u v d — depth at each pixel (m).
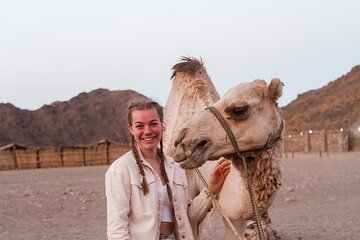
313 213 12.61
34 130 164.25
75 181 25.00
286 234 9.88
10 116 164.38
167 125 7.25
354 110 105.56
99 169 39.75
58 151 49.91
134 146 4.05
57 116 172.25
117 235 3.84
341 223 11.06
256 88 4.72
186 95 6.96
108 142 51.47
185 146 4.60
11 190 20.73
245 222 5.27
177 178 4.13
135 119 4.00
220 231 10.54
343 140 61.34
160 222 3.98
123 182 3.91
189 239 4.07
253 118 4.61
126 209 3.90
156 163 4.12
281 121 4.81
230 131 4.57
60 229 11.30
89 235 10.48
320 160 39.03
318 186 18.69
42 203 15.81
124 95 179.00
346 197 15.58
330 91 135.12
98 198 16.75
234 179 4.86
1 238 10.38
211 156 4.62
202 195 4.63
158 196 3.99
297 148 64.62
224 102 4.65
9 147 49.31
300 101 138.38
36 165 49.09
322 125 103.94
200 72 7.21
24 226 11.81
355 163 33.53
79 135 165.88
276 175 4.68
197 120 4.64
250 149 4.62
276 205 14.20
